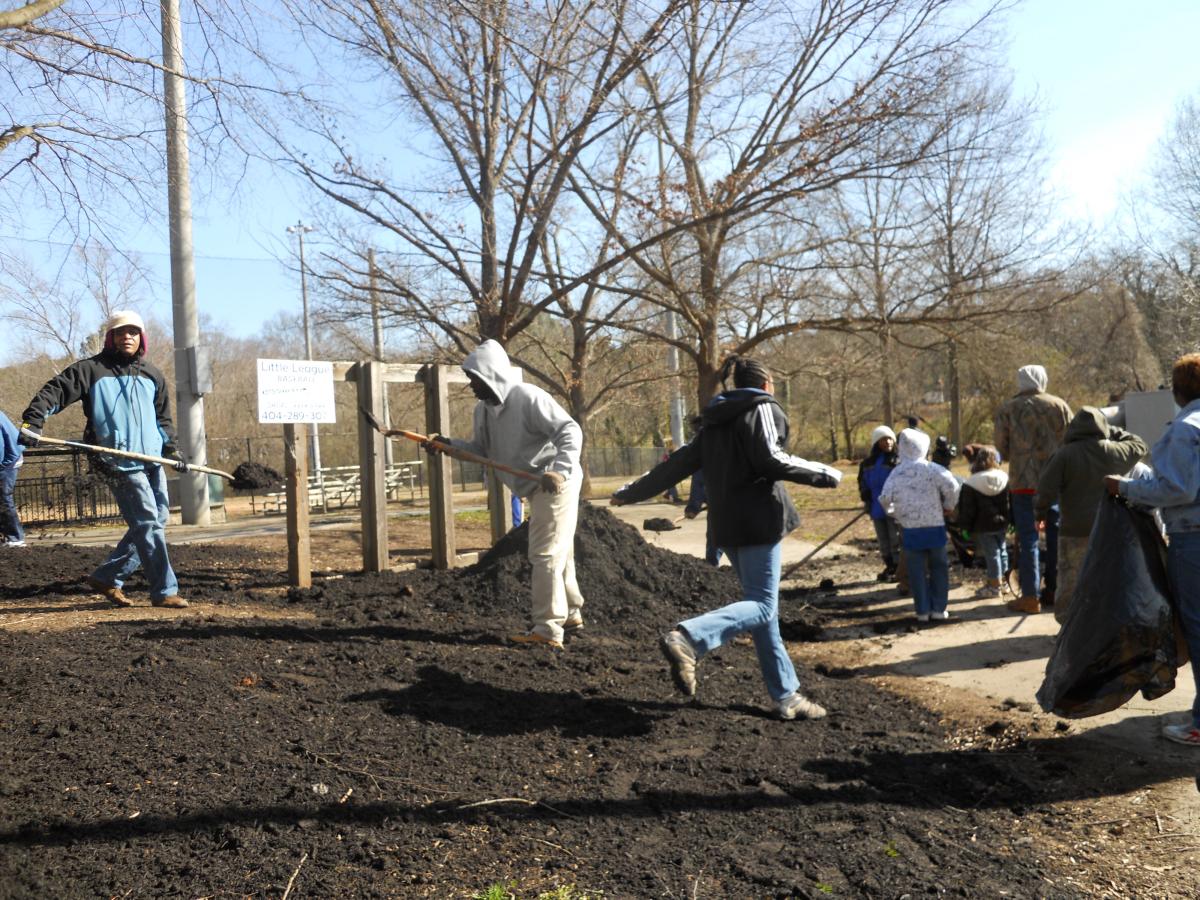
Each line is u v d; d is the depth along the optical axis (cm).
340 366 794
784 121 1606
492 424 595
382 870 306
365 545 826
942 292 1898
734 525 462
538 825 345
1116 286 3322
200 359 1505
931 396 4828
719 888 305
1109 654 421
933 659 633
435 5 764
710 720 471
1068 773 411
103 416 609
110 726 398
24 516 1786
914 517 737
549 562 583
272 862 306
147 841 313
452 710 457
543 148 1418
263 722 418
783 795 380
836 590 912
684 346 1881
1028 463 750
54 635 538
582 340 2020
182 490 1527
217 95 599
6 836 309
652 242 1378
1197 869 323
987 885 310
